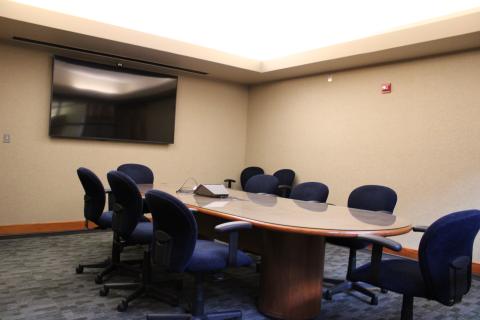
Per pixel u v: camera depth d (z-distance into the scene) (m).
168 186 4.19
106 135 5.46
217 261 2.23
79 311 2.62
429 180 4.52
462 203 4.25
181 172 6.28
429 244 1.88
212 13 4.84
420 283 2.01
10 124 4.83
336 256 4.39
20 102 4.88
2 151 4.79
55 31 4.29
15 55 4.83
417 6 4.09
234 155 6.87
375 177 5.03
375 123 5.05
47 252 4.03
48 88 5.07
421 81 4.61
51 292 2.94
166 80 5.96
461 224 1.91
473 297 3.31
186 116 6.30
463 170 4.25
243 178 6.42
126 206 2.73
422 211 4.57
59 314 2.56
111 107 5.48
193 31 5.23
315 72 5.68
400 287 2.04
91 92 5.31
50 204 5.12
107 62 5.47
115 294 2.94
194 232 2.11
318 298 2.69
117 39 4.55
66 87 5.11
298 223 2.20
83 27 4.33
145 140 5.80
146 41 4.75
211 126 6.57
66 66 5.09
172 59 5.29
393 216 2.73
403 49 4.32
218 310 2.74
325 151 5.64
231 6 4.67
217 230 2.09
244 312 2.73
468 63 4.23
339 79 5.49
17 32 4.35
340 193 5.43
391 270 2.16
